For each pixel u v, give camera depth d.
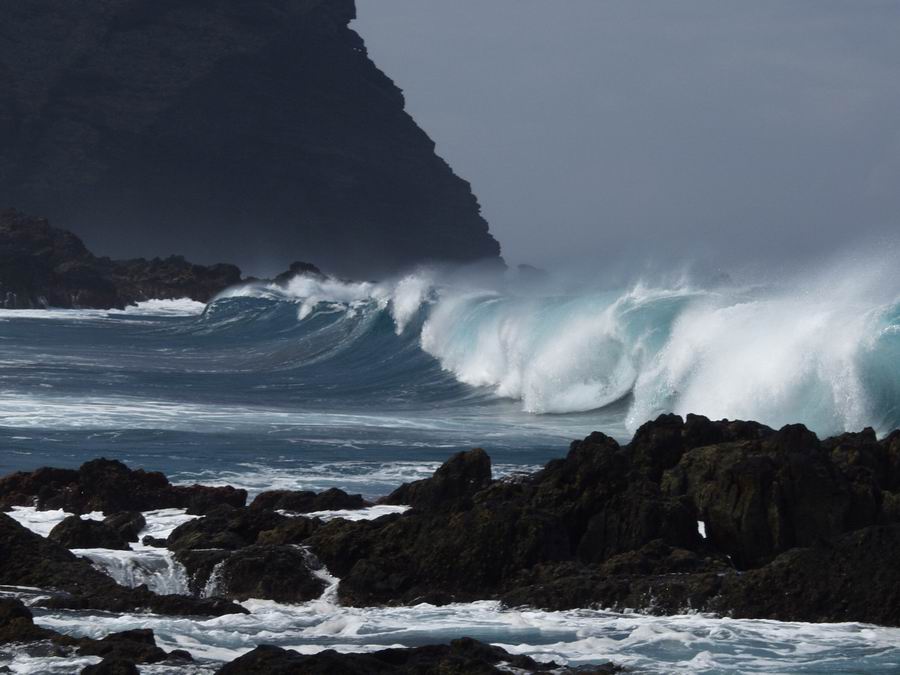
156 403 118.94
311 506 62.12
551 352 123.38
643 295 122.88
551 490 53.19
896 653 40.28
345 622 44.53
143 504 63.81
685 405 102.88
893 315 92.69
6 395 120.50
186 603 45.78
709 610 45.06
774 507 50.31
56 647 37.34
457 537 49.59
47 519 60.66
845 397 91.38
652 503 51.16
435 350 156.75
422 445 94.75
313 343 182.50
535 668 36.62
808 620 44.00
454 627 44.00
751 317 103.00
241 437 96.31
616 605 46.06
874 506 50.84
